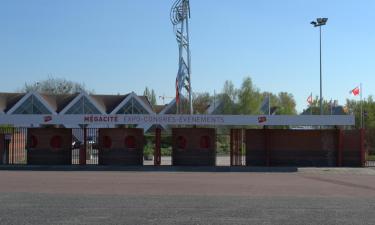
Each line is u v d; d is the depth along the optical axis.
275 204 15.01
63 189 19.48
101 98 85.62
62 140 37.38
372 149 57.94
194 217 12.33
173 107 80.31
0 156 37.25
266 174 30.69
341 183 23.83
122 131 37.34
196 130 37.00
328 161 37.28
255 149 37.50
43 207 13.94
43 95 84.12
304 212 13.32
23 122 36.66
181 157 36.97
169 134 64.81
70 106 77.25
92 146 49.03
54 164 37.09
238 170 34.34
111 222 11.50
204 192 18.78
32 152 37.12
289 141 37.47
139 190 19.34
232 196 17.33
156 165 36.84
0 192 18.06
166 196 17.11
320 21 56.03
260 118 36.66
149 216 12.44
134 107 79.62
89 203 14.88
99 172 31.20
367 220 12.05
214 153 37.00
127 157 37.22
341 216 12.66
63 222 11.46
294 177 28.06
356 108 94.50
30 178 25.20
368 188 21.14
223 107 99.38
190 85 61.69
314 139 37.44
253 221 11.78
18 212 12.95
